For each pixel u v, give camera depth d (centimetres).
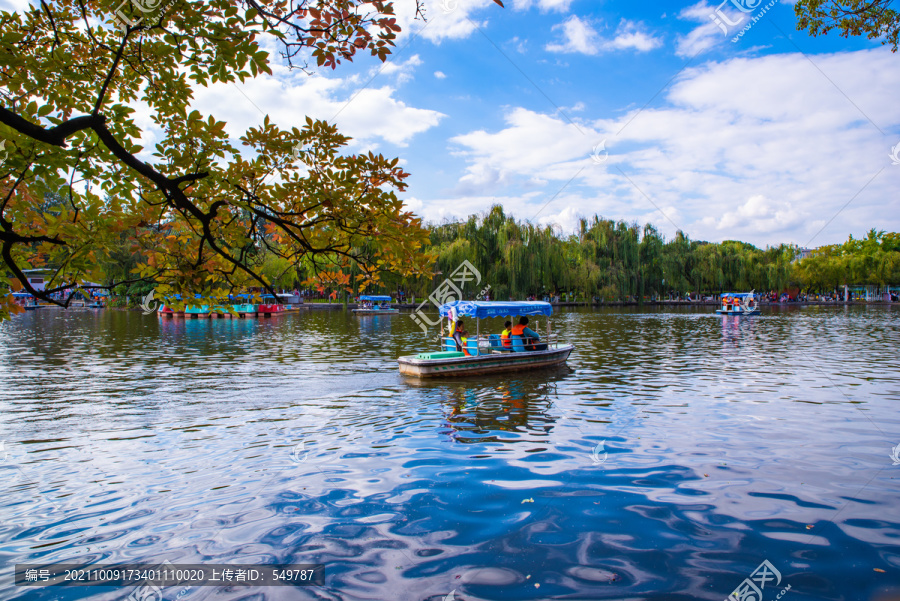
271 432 859
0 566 452
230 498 592
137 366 1634
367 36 318
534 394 1150
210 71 301
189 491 612
